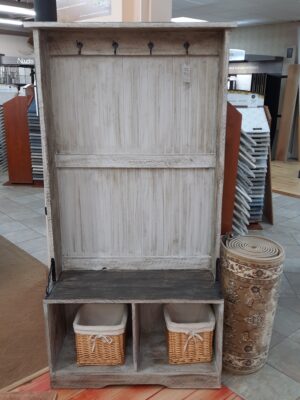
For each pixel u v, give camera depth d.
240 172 3.40
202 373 1.98
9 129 5.91
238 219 3.43
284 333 2.48
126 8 2.15
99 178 2.02
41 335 2.43
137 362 1.98
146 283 2.00
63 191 2.03
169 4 2.22
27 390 1.99
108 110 1.92
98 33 1.80
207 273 2.11
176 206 2.07
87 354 1.99
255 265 1.90
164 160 1.98
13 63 9.46
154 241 2.13
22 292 2.96
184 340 1.97
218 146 1.89
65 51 1.83
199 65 1.86
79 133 1.95
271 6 6.21
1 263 3.46
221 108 1.82
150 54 1.83
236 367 2.09
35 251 3.74
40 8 1.96
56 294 1.89
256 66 7.89
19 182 6.18
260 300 1.97
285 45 8.02
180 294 1.89
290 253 3.72
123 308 2.10
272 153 8.29
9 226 4.42
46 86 1.80
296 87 7.68
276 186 6.12
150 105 1.92
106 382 1.98
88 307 2.18
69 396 1.95
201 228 2.11
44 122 1.79
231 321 2.03
